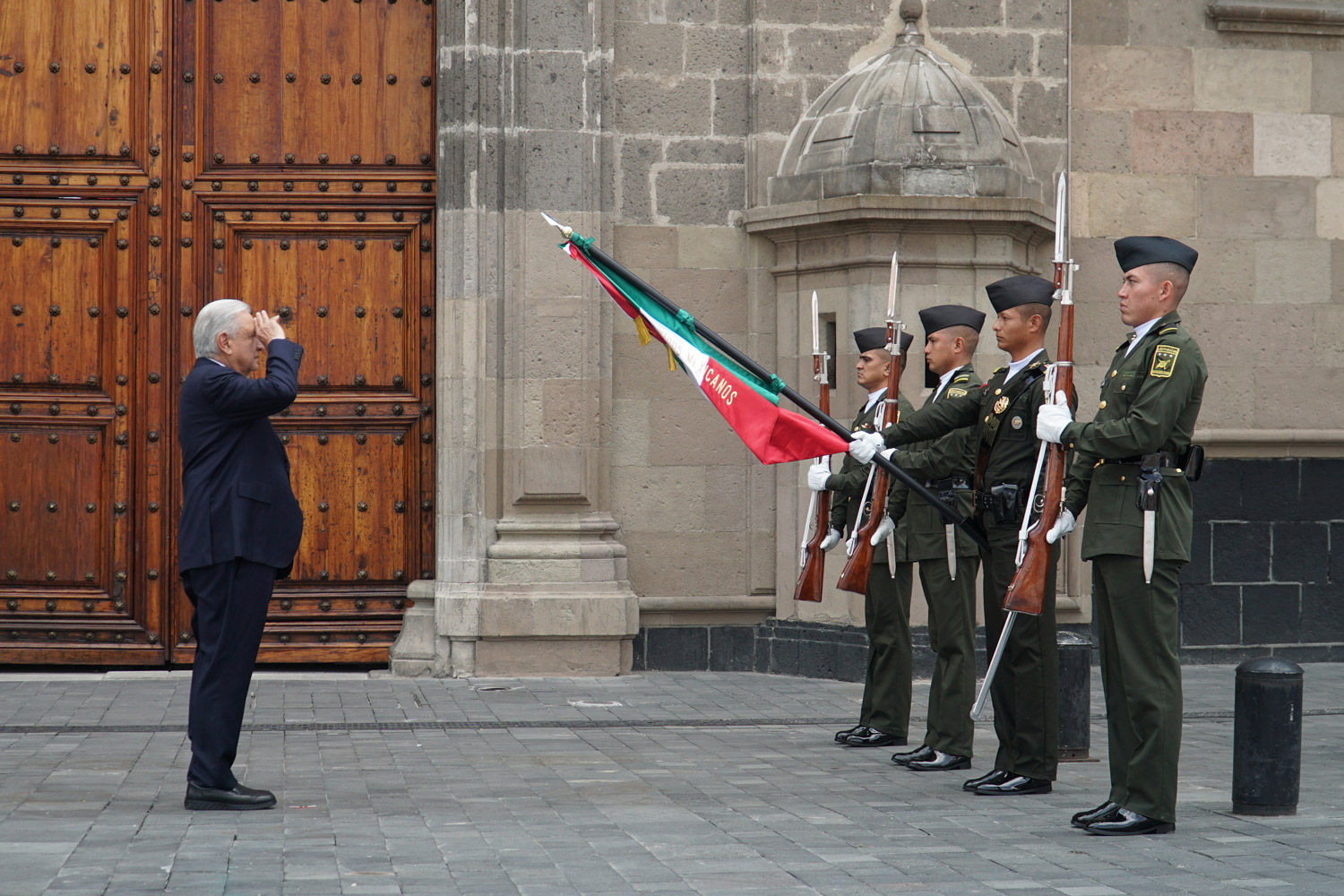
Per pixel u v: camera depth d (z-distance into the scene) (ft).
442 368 44.27
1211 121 48.42
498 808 25.49
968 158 43.11
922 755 30.42
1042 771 27.32
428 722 35.73
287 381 25.39
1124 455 23.53
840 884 20.06
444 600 43.55
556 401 43.93
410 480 45.11
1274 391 48.60
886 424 30.94
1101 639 24.45
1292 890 19.80
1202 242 48.42
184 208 44.60
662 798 26.55
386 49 45.19
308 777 28.58
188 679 42.73
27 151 44.27
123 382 44.37
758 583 45.60
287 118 44.98
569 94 44.16
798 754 31.83
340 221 44.98
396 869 20.77
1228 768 30.55
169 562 44.42
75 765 29.63
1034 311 28.04
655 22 45.47
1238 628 48.19
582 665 43.93
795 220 43.68
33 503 44.27
